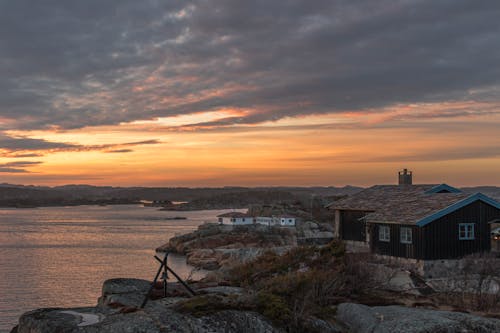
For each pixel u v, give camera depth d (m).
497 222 36.78
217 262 90.44
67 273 82.94
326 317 20.83
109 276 79.69
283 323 18.78
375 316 20.94
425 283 31.41
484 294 27.31
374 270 30.86
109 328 16.64
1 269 87.56
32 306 57.72
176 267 89.94
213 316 17.70
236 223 144.12
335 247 30.28
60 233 182.00
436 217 34.97
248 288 23.77
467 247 35.97
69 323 18.41
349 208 44.47
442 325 18.94
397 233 37.22
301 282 22.16
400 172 47.41
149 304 21.89
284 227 130.00
